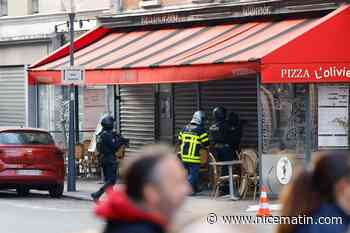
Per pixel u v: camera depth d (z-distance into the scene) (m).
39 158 38.97
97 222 29.59
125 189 7.79
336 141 35.06
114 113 49.91
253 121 39.81
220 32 40.47
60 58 46.34
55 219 30.69
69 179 41.75
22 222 29.92
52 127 56.50
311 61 33.78
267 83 34.47
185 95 44.00
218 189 37.09
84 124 52.78
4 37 59.84
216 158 37.19
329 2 36.03
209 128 40.41
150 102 47.03
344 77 34.06
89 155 48.12
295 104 35.25
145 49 42.59
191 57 37.38
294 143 35.25
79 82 40.97
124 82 39.84
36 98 58.47
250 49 35.34
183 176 7.84
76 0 54.12
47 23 56.81
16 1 59.09
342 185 8.84
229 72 34.47
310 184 9.00
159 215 7.70
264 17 39.47
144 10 46.59
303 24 36.84
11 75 60.56
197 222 8.62
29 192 43.22
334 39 34.00
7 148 38.59
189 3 44.16
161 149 8.00
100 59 43.25
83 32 53.53
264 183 34.88
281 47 33.44
